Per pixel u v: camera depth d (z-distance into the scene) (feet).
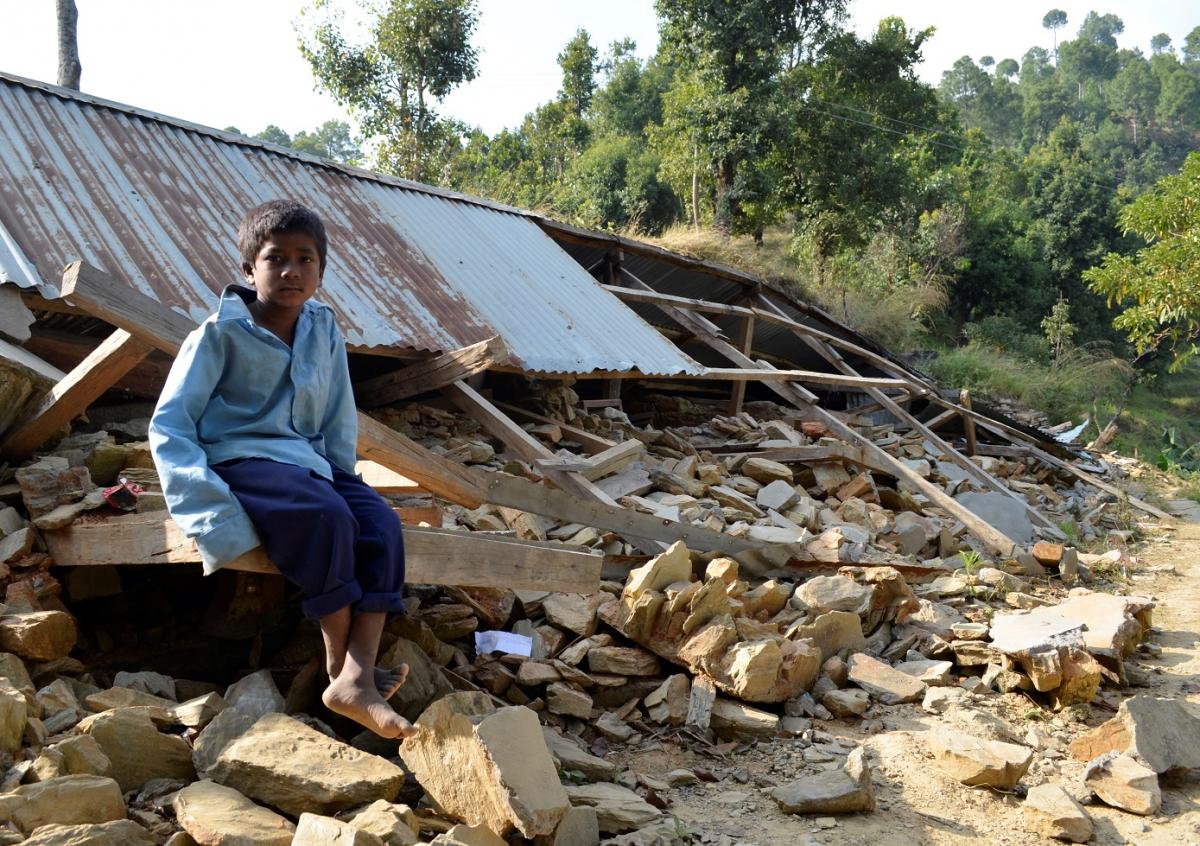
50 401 14.44
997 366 80.18
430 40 81.66
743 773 14.24
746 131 82.74
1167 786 14.66
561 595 17.99
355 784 9.94
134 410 19.80
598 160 126.11
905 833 12.54
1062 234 148.97
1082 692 17.79
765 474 31.24
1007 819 13.17
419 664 13.50
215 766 10.29
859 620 19.20
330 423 10.44
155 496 13.10
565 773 12.98
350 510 9.41
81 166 23.12
